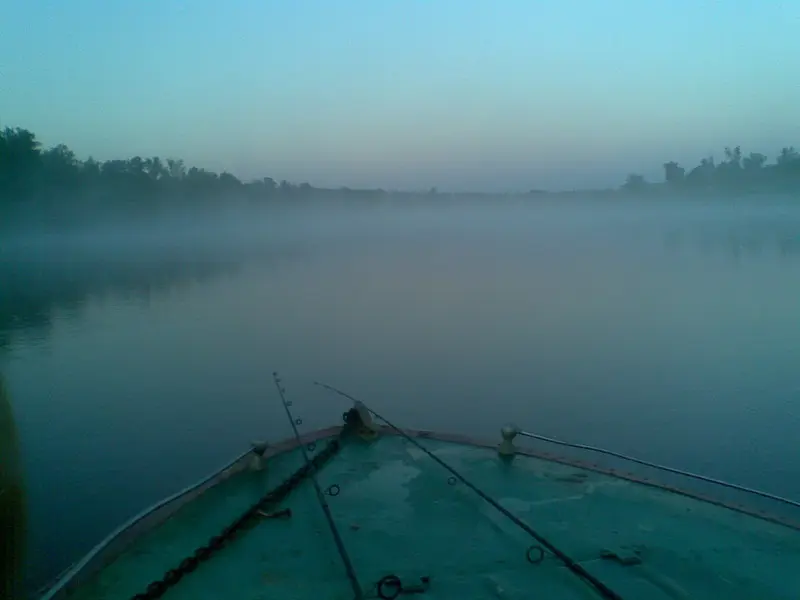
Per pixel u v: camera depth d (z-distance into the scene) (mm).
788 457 9930
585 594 3082
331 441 5188
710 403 12656
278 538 3707
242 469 4684
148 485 9328
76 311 26969
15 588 3232
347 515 3961
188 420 11906
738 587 3113
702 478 3973
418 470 4660
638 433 11125
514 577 3234
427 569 3334
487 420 12109
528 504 4039
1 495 3166
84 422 11664
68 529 8164
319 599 3119
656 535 3619
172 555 3613
